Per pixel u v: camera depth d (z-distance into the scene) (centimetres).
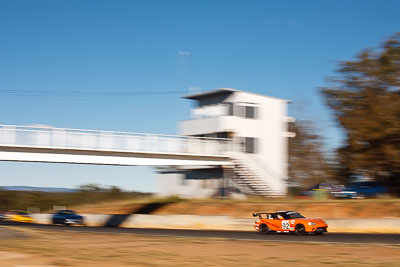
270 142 5594
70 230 3628
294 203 4184
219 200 4856
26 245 2338
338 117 5016
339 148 5103
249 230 3734
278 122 5697
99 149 4162
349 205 3859
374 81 4866
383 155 4700
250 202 4481
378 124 4628
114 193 9231
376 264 1753
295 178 6938
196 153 4859
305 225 2975
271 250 2202
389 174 5038
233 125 5291
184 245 2433
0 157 3706
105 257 1942
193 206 4750
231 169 5278
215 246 2381
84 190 9662
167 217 4231
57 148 3934
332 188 4884
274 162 5594
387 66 4847
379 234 3031
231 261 1858
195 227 4034
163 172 6059
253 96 5516
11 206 9406
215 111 5519
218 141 5122
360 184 4834
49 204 9412
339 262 1809
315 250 2173
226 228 3884
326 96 5097
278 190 5447
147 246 2380
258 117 5538
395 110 4600
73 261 1822
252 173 5194
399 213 3566
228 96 5428
